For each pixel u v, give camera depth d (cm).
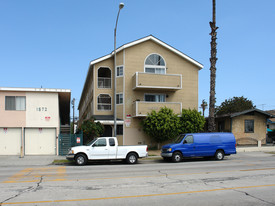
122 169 1338
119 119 2547
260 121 2778
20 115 2070
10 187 876
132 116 2580
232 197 738
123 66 2606
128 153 1628
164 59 2736
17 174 1174
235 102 4516
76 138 2108
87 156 1562
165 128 2295
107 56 2617
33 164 1590
